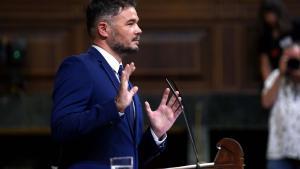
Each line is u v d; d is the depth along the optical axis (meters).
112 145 8.98
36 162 19.53
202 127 18.59
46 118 18.50
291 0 19.89
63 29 19.72
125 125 9.12
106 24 9.21
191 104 18.69
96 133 8.95
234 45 19.91
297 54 16.72
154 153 9.73
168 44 19.66
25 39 19.28
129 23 9.23
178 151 19.02
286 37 17.84
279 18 17.84
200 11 19.89
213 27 19.88
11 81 18.98
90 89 8.91
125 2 9.24
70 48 19.67
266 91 17.05
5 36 19.42
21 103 18.48
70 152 9.07
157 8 19.75
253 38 19.78
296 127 16.75
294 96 16.86
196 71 19.73
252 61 19.78
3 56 18.92
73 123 8.59
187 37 19.78
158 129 9.56
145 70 19.56
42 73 19.47
